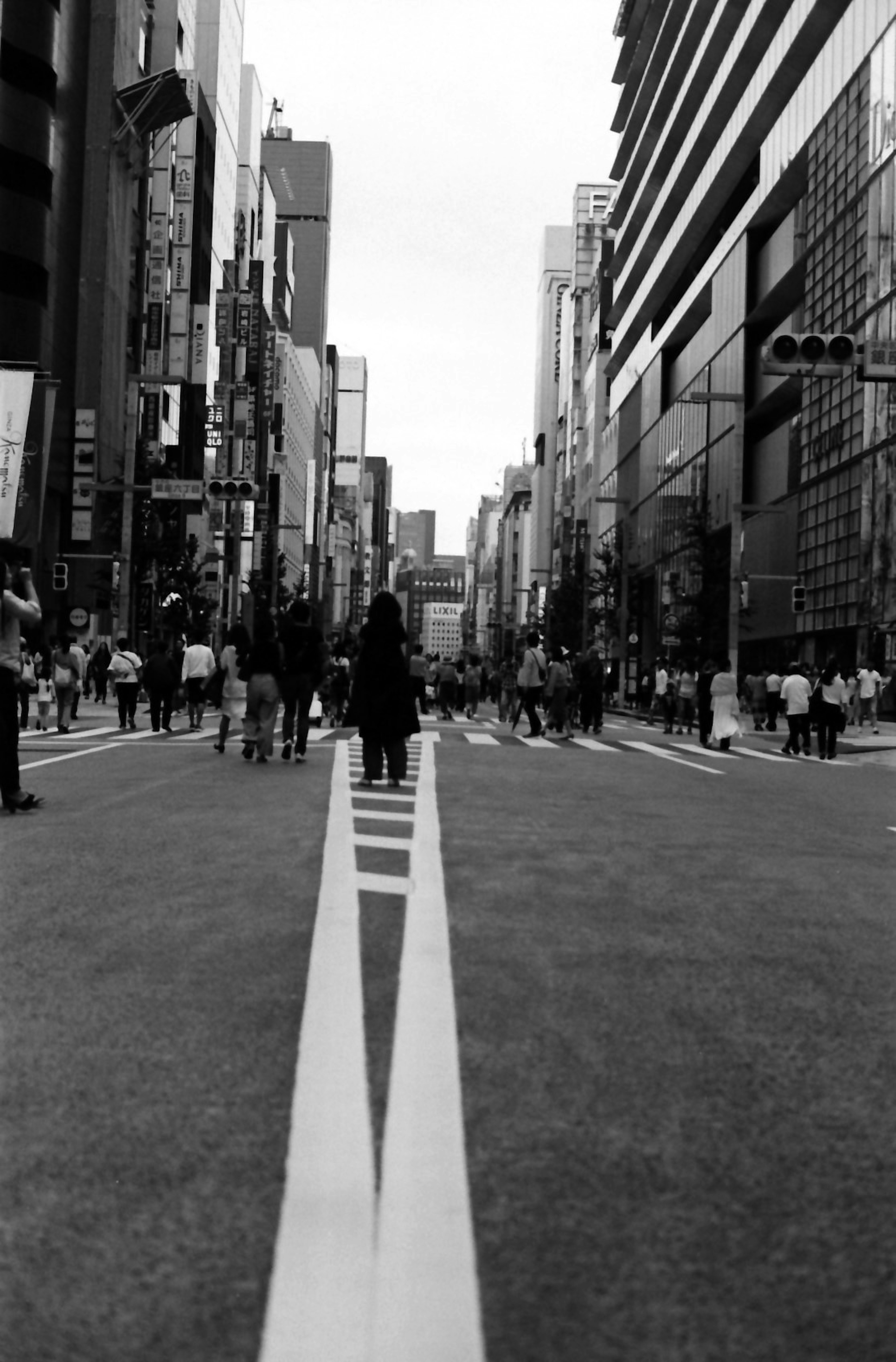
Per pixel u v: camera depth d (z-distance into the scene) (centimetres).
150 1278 259
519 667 3697
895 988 531
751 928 649
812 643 5459
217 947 575
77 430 5356
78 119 5481
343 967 539
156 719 2442
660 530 8425
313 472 17150
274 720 1680
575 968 550
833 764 2200
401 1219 289
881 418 4531
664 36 7944
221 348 8819
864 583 4650
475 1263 267
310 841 914
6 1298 250
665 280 8356
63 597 5316
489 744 2350
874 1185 316
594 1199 303
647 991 514
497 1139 343
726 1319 246
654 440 8762
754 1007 495
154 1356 230
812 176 5281
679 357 8138
